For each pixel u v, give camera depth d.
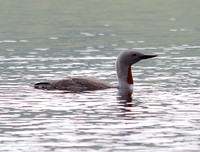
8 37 29.25
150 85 15.76
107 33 31.19
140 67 19.23
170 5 52.91
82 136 10.45
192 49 23.88
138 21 38.47
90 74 17.73
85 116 12.02
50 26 35.03
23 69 18.66
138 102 13.45
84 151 9.55
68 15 42.94
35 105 13.08
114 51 23.48
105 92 14.76
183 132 10.72
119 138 10.33
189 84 15.77
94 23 37.09
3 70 18.39
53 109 12.67
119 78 15.55
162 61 20.53
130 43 26.45
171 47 24.72
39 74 17.64
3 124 11.34
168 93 14.51
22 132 10.73
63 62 20.34
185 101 13.47
